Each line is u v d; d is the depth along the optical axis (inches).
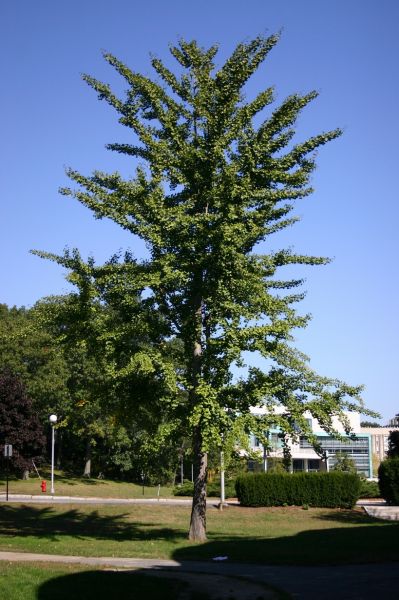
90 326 709.9
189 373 722.8
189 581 478.6
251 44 746.2
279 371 706.8
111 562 585.0
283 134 743.1
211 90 751.7
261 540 767.1
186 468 2679.6
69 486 1891.0
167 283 713.6
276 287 804.0
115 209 718.5
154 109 760.3
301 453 2847.0
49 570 494.6
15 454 1891.0
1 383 1931.6
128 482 2314.2
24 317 2247.8
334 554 613.3
